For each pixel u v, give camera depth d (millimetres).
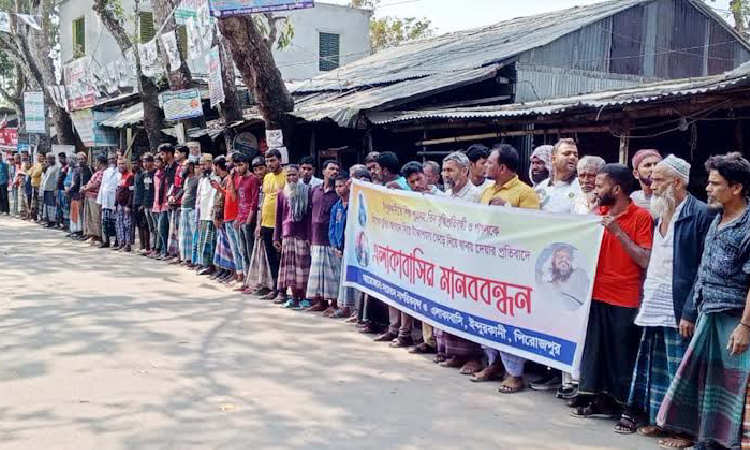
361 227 7387
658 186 4504
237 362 6246
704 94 7027
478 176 6305
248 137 14234
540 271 5262
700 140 9539
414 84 12555
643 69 15594
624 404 4797
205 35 12664
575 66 14336
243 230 9516
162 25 13992
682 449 4430
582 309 4957
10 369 5953
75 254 13078
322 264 8133
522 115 8859
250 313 8219
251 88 12242
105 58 23109
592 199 5203
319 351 6656
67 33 26422
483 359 6207
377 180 7266
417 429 4750
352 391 5520
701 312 4207
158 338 7008
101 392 5414
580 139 10422
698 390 4250
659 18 15852
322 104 13000
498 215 5566
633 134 9742
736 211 4105
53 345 6703
